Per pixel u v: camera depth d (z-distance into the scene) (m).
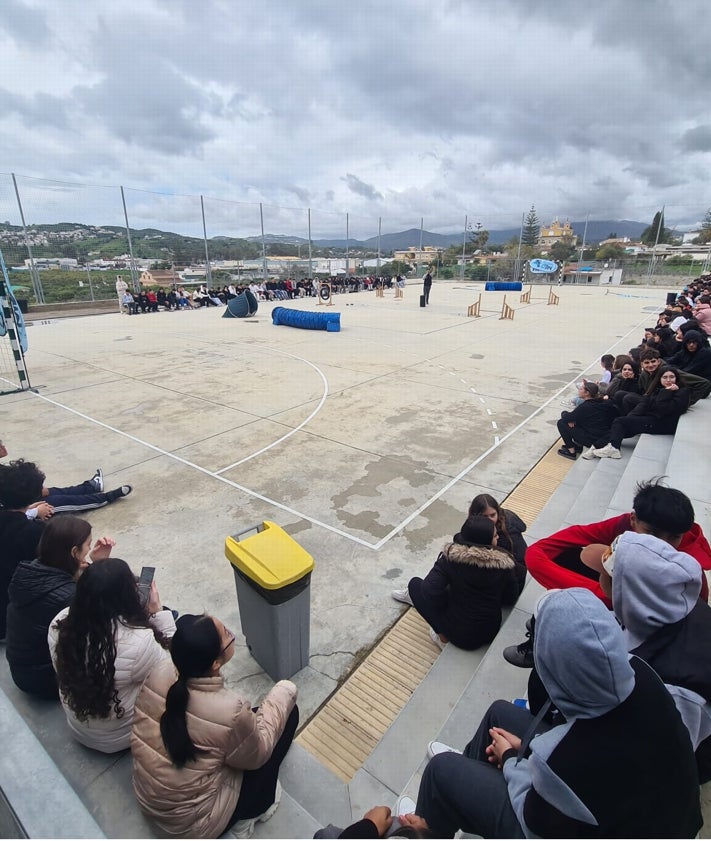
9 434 6.62
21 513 2.83
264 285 27.22
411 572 3.82
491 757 1.77
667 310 11.90
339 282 31.80
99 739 2.01
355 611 3.41
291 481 5.27
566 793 1.20
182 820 1.63
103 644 1.86
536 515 4.59
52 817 1.67
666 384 5.66
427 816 1.72
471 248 59.34
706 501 3.93
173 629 2.51
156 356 11.73
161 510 4.68
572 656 1.17
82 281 21.88
